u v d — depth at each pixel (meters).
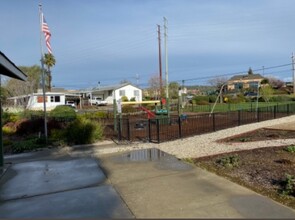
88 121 11.14
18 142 10.17
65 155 8.20
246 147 8.01
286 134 10.02
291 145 7.71
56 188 4.86
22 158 8.09
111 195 4.29
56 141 10.29
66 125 12.32
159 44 31.31
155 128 13.75
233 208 3.52
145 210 3.61
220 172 5.50
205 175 5.04
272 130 11.16
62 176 5.64
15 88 43.50
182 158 6.86
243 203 3.68
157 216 3.40
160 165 5.98
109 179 5.18
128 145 9.44
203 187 4.37
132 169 5.78
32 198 4.39
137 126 14.62
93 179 5.26
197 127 13.44
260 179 4.99
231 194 4.02
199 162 6.42
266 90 35.75
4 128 14.19
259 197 3.89
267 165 5.86
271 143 8.44
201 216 3.32
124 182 4.92
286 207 3.55
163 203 3.80
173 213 3.46
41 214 3.70
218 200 3.80
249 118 16.52
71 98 52.69
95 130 10.54
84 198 4.23
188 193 4.13
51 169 6.34
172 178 4.95
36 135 11.88
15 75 7.03
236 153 7.18
